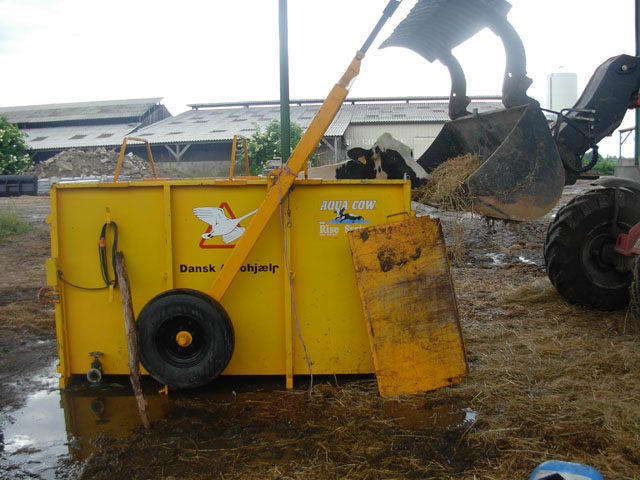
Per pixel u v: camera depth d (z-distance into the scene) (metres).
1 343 5.53
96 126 44.50
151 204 4.16
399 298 3.97
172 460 3.27
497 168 4.96
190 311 3.91
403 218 4.15
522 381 4.21
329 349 4.28
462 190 4.93
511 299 6.53
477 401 3.91
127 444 3.48
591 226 5.75
